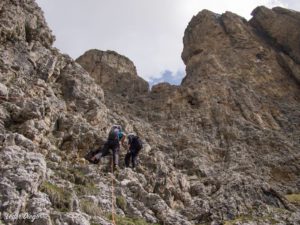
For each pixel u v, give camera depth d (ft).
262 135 117.29
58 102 70.69
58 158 55.52
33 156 39.47
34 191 35.19
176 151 103.55
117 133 60.39
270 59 172.55
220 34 185.57
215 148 110.22
